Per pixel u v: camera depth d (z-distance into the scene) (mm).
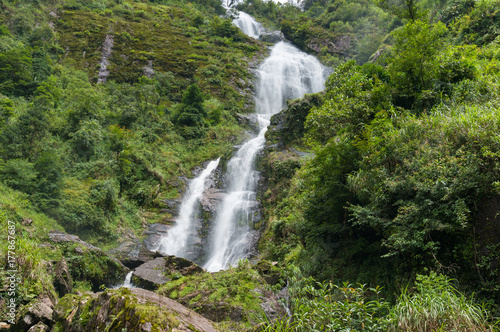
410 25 10375
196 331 4625
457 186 5781
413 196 6734
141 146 24312
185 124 29703
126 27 45531
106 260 13250
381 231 7840
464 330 4137
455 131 6555
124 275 13500
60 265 10953
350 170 9320
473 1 18531
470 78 9758
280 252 14023
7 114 19422
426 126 7363
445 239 6141
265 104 40656
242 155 26359
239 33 53969
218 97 37938
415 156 6906
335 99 10516
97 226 16766
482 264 5223
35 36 34188
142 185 21500
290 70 46531
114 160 21031
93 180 18672
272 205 19266
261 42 55656
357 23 54812
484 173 5648
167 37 47250
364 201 8516
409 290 6270
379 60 12438
